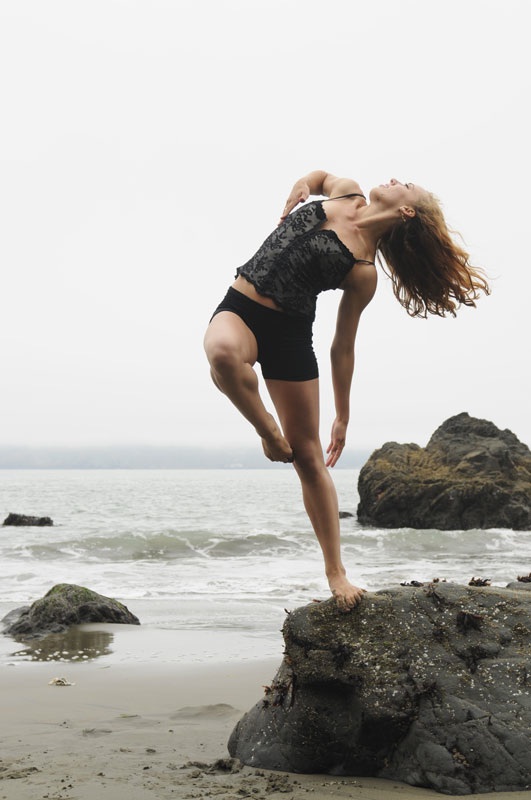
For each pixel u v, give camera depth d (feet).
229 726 16.02
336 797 10.68
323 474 12.82
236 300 11.78
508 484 83.35
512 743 10.88
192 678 21.42
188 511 111.04
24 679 21.34
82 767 12.54
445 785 10.91
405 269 13.01
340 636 12.17
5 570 48.88
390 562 56.59
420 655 11.83
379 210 12.28
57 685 20.58
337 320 12.84
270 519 93.61
